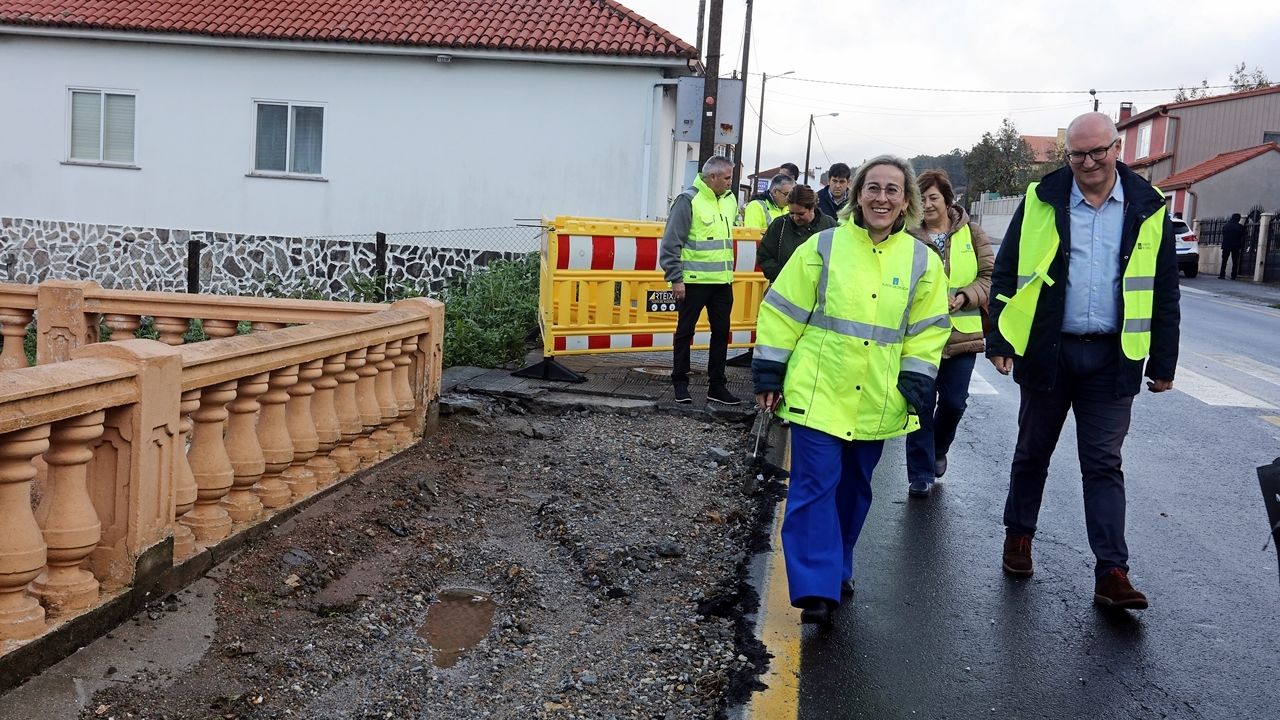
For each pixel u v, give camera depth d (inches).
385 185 711.7
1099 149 198.2
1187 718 161.9
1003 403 432.5
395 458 266.4
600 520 242.8
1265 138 2058.3
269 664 160.4
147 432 161.9
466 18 710.5
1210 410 422.0
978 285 275.1
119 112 733.3
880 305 182.7
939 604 205.2
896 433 188.1
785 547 185.6
